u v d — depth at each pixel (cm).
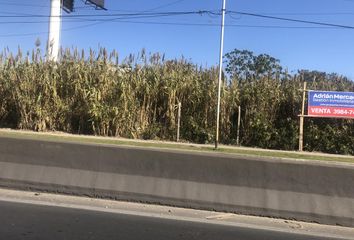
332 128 1941
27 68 2158
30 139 1015
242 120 2020
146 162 948
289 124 1972
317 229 812
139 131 2036
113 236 690
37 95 2119
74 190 973
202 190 912
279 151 1742
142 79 2083
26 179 1001
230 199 895
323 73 2464
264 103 2005
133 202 939
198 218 842
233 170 905
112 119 2033
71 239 664
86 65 2145
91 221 777
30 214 805
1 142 1027
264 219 860
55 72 2130
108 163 968
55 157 997
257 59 4681
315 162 872
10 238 657
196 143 1962
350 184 853
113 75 2116
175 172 933
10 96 2166
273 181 885
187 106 2052
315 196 862
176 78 2056
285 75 2088
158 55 2147
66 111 2100
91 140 1518
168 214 860
